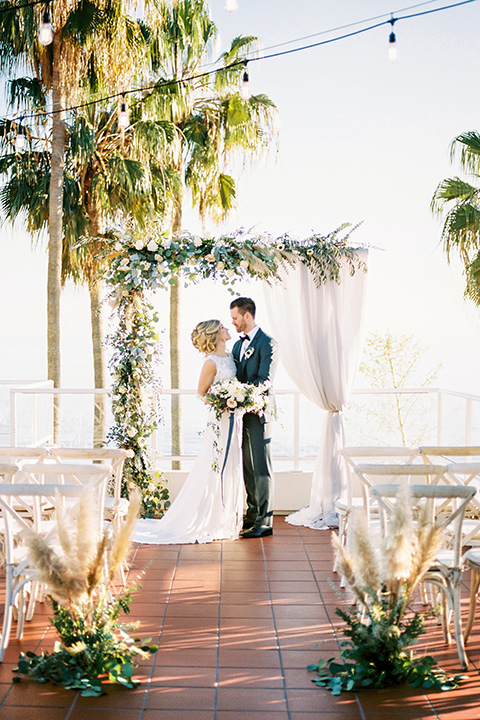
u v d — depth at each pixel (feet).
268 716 9.82
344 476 20.27
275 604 14.01
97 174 37.45
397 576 10.52
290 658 11.63
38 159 38.04
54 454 14.98
